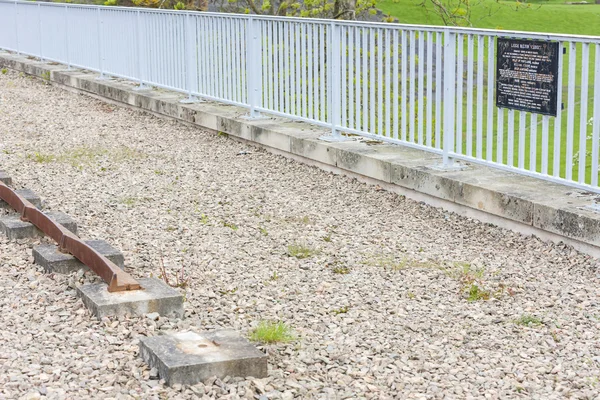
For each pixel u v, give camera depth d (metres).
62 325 7.36
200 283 8.28
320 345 7.27
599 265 8.58
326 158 11.60
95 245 8.72
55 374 6.69
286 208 10.34
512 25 45.06
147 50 15.52
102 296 7.60
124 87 16.14
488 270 8.60
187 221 9.89
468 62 10.02
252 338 7.32
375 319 7.69
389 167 10.70
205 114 13.83
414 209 10.24
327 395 6.61
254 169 11.88
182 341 6.94
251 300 7.96
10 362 6.83
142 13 15.48
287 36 12.35
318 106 12.05
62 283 8.08
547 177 9.33
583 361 7.10
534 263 8.74
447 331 7.51
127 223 9.78
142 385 6.61
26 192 10.30
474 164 10.55
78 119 15.05
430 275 8.51
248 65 13.09
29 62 20.50
